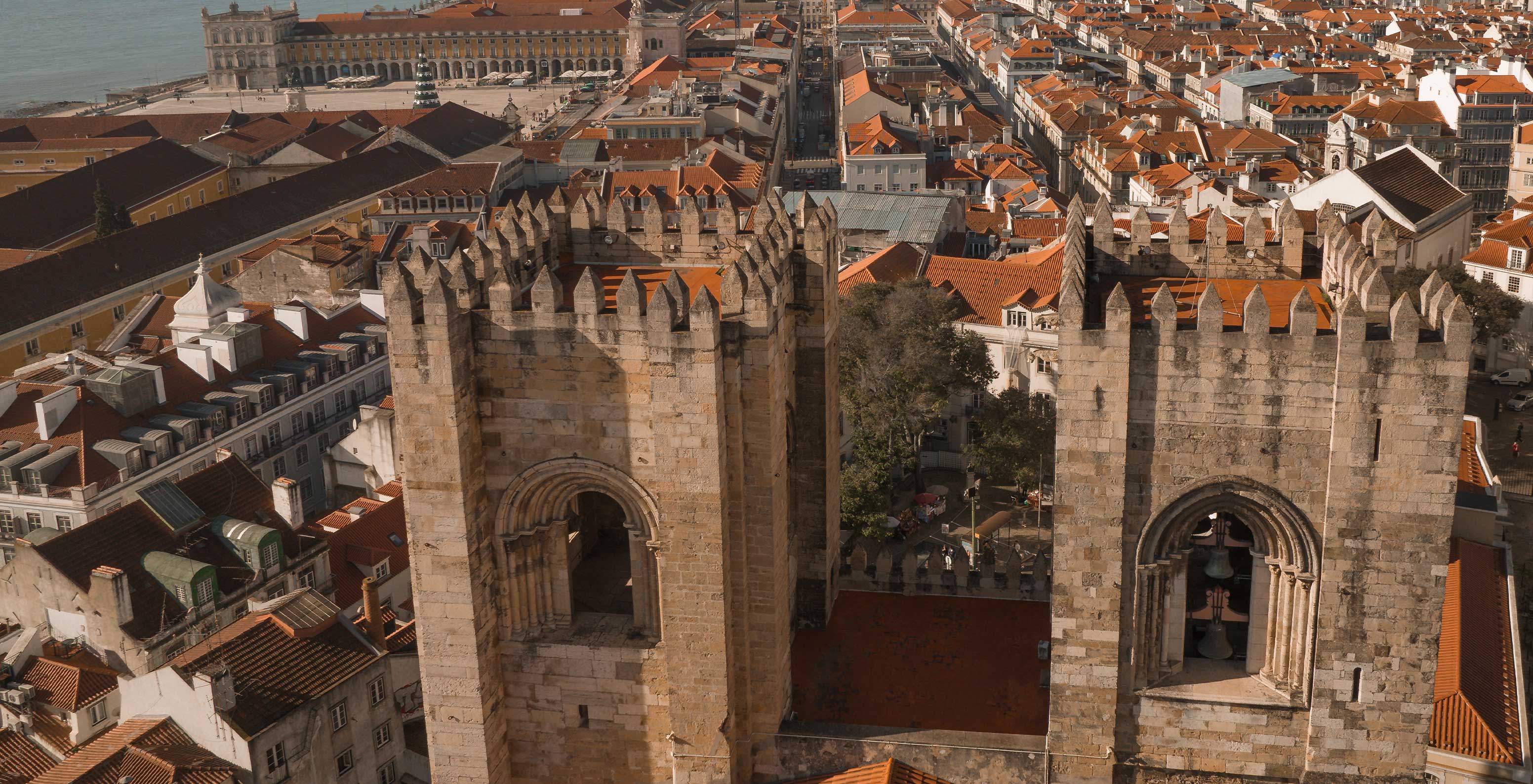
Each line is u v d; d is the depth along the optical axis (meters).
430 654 56.38
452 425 52.84
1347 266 54.62
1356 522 49.81
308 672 104.62
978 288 187.25
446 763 57.91
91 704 108.50
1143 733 54.81
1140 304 59.47
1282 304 58.50
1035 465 164.62
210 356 170.12
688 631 55.16
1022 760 55.69
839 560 68.25
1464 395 47.44
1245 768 54.44
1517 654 108.19
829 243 62.38
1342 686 51.91
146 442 154.62
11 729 108.44
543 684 58.16
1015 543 158.25
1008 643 64.06
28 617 121.44
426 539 54.62
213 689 97.25
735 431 53.69
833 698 60.75
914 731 57.78
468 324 53.31
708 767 56.72
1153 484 51.66
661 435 52.66
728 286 52.69
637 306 52.03
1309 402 49.44
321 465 181.25
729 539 54.88
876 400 159.50
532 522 56.31
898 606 67.50
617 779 59.12
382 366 191.88
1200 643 56.81
